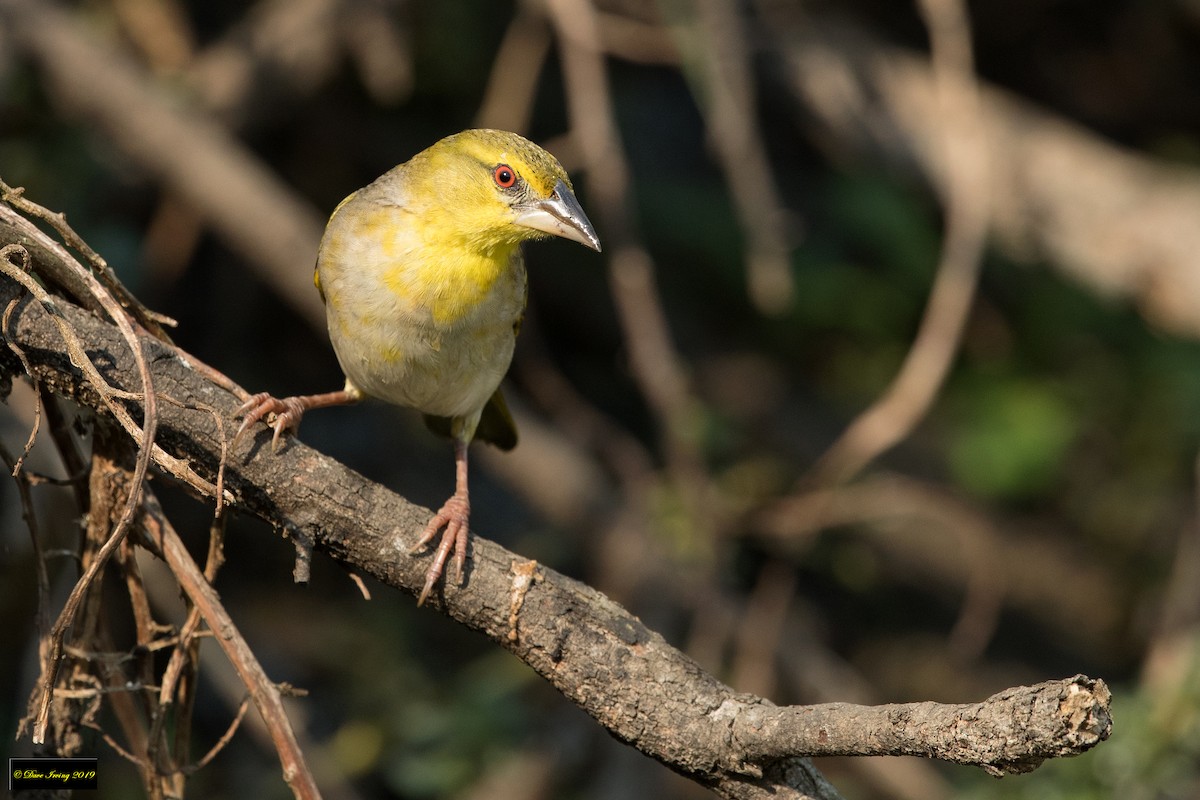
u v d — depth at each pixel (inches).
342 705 471.5
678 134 628.4
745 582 526.0
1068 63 658.8
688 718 202.5
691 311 597.6
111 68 459.5
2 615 365.4
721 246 588.4
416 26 547.2
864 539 557.3
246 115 514.0
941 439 577.3
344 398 279.1
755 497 502.9
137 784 393.7
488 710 436.8
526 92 500.1
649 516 469.4
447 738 438.9
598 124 449.7
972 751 167.9
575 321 593.6
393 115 571.5
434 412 281.6
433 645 505.0
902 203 568.4
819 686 466.0
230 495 197.8
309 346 560.7
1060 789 376.2
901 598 565.9
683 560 461.1
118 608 383.9
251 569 509.4
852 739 183.8
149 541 213.6
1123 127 649.6
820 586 566.9
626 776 424.2
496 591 208.5
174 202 495.2
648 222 590.6
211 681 454.3
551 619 207.3
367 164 566.9
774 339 594.6
